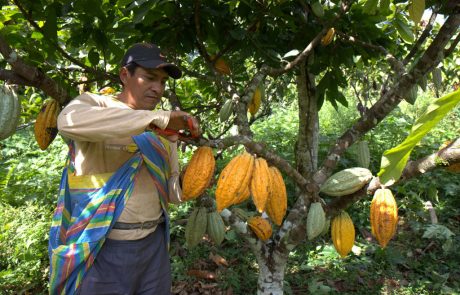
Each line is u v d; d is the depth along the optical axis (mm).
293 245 2375
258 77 2352
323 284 3723
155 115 1523
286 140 6668
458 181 5227
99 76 2811
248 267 4012
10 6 2957
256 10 2676
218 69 2885
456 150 1603
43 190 5406
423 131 910
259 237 2391
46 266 4090
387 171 1156
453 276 3848
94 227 1775
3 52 1757
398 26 2992
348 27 2879
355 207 4906
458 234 4426
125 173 1835
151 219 1947
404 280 3773
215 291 3688
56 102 2168
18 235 4188
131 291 1909
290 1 2801
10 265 4082
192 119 1540
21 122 3523
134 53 1846
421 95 8828
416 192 5066
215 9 2555
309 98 3260
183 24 2580
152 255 1984
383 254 4023
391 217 1763
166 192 2023
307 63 3051
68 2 2299
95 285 1835
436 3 2545
